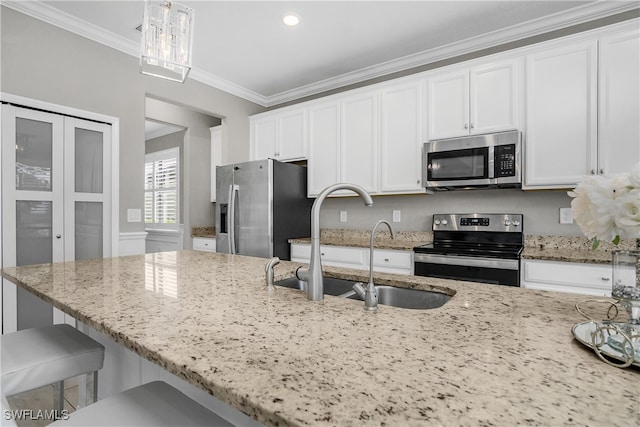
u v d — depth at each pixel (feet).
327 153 11.14
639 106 6.60
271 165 10.73
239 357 2.05
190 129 14.92
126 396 2.84
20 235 7.69
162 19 4.70
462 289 3.90
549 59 7.52
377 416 1.45
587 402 1.55
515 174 7.73
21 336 4.24
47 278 4.48
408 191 9.46
